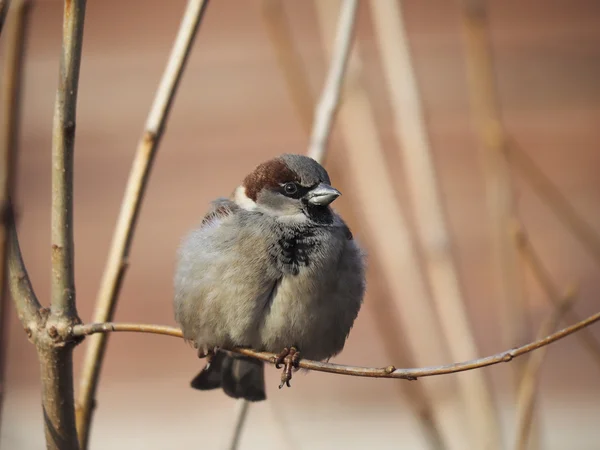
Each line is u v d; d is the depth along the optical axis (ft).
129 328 17.30
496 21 57.21
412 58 27.20
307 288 22.66
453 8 56.44
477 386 23.90
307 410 41.70
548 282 23.63
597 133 54.08
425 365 25.68
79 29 17.08
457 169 51.96
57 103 17.15
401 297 26.30
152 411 42.50
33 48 53.42
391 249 26.63
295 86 27.53
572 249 47.67
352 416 41.27
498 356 16.17
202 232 23.30
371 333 44.80
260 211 23.48
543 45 56.80
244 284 22.44
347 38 25.45
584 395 41.45
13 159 18.15
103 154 54.08
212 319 22.72
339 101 25.21
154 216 50.78
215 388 24.41
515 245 23.99
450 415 25.16
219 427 41.01
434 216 25.90
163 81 20.43
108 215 51.49
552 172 51.98
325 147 24.67
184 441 40.47
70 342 17.31
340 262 23.34
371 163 27.30
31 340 17.46
